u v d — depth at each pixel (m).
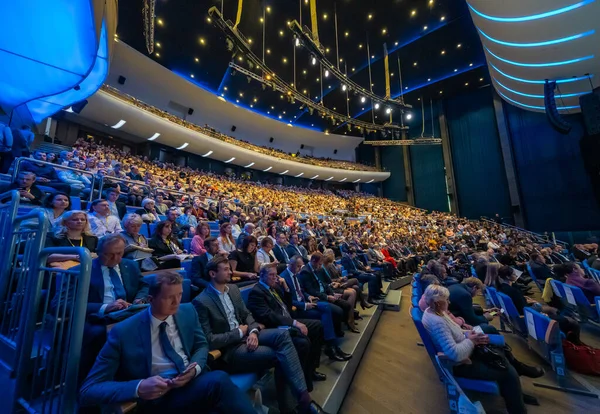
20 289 1.50
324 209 17.27
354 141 24.92
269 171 21.64
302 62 14.38
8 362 1.40
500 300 3.16
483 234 12.56
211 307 1.75
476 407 1.51
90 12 3.77
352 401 2.06
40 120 7.50
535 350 2.63
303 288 2.96
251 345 1.70
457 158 18.06
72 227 2.06
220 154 17.55
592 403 2.01
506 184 15.63
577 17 6.35
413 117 20.48
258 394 1.62
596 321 3.11
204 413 1.20
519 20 6.99
